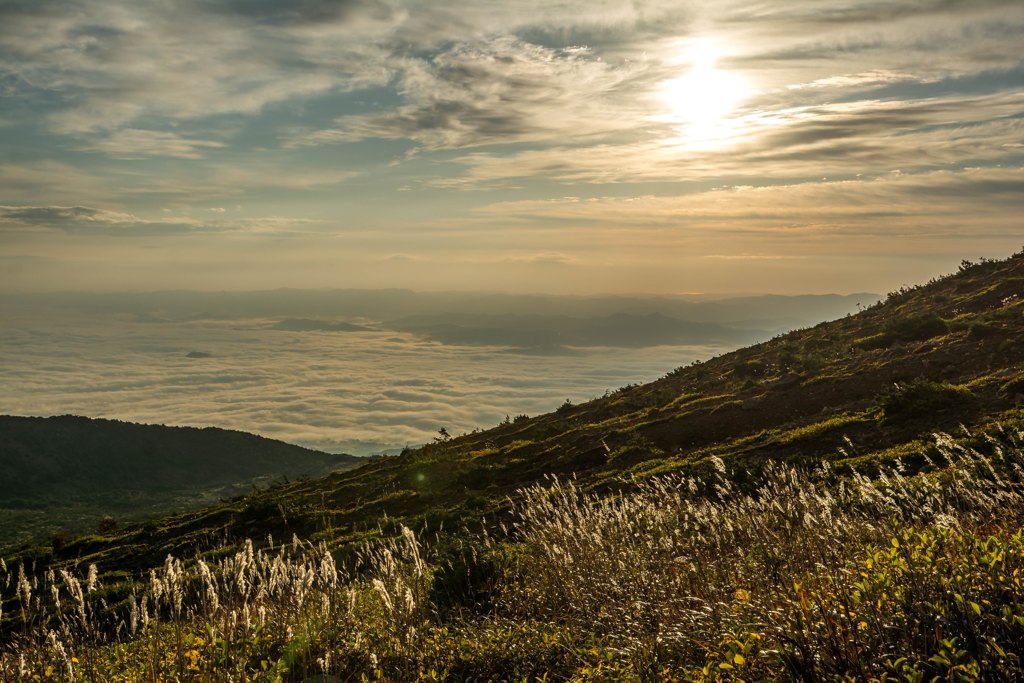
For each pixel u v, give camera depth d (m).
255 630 7.18
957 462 12.86
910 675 4.06
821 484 12.49
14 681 6.80
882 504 8.09
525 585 8.97
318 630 7.09
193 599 8.28
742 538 8.12
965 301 35.88
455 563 9.36
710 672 4.86
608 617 6.82
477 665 6.62
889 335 32.03
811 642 4.61
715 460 9.47
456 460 32.53
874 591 4.97
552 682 6.19
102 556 26.92
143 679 6.53
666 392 35.66
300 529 25.22
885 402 20.42
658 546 8.23
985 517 7.19
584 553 8.32
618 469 23.19
